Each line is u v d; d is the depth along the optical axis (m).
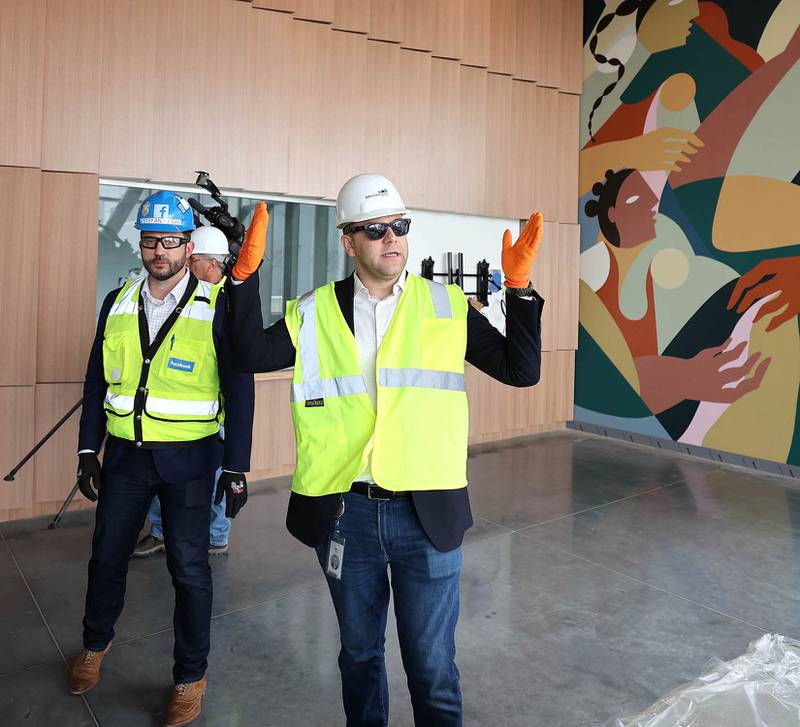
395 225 1.75
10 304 4.23
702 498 4.98
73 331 4.44
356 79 5.44
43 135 4.27
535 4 6.60
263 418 5.23
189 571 2.37
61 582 3.46
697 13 6.01
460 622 3.09
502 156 6.46
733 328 5.88
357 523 1.78
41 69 4.21
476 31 6.16
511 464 5.88
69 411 4.15
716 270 5.98
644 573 3.64
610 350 6.89
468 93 6.19
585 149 7.02
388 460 1.73
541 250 6.80
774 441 5.64
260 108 4.98
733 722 1.12
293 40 5.12
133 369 2.38
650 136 6.42
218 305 2.44
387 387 1.77
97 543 2.44
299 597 3.32
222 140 4.84
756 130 5.64
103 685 2.58
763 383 5.70
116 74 4.45
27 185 4.23
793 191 5.44
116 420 2.37
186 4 4.65
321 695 2.53
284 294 5.36
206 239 3.73
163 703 2.47
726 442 5.97
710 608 3.24
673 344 6.34
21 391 4.31
